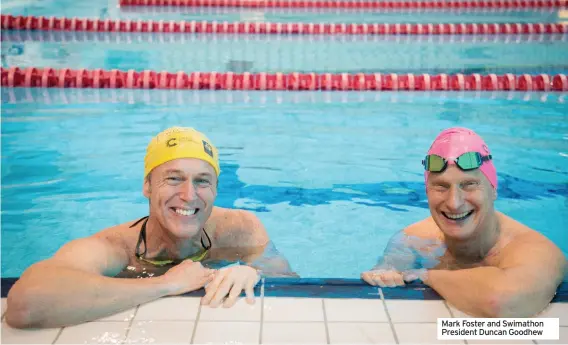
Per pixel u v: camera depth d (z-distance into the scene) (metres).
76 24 8.40
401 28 8.62
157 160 2.67
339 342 2.15
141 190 3.93
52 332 2.22
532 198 3.84
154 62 6.84
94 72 6.20
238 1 10.23
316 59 7.18
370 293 2.48
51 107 5.47
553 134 4.82
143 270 2.82
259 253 3.04
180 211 2.65
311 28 8.59
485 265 2.81
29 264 3.03
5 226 3.44
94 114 5.29
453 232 2.69
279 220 3.59
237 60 7.05
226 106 5.64
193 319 2.28
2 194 3.82
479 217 2.67
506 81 6.22
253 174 4.19
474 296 2.34
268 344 2.13
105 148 4.52
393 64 6.99
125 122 5.09
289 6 10.20
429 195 2.74
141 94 5.99
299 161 4.39
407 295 2.47
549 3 10.25
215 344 2.13
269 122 5.19
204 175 2.66
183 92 6.12
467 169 2.62
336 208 3.75
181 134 2.72
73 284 2.29
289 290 2.50
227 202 3.78
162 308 2.36
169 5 9.98
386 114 5.40
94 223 3.49
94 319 2.29
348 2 10.33
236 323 2.26
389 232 3.47
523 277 2.38
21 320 2.23
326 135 4.88
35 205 3.69
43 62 6.66
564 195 3.89
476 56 7.37
